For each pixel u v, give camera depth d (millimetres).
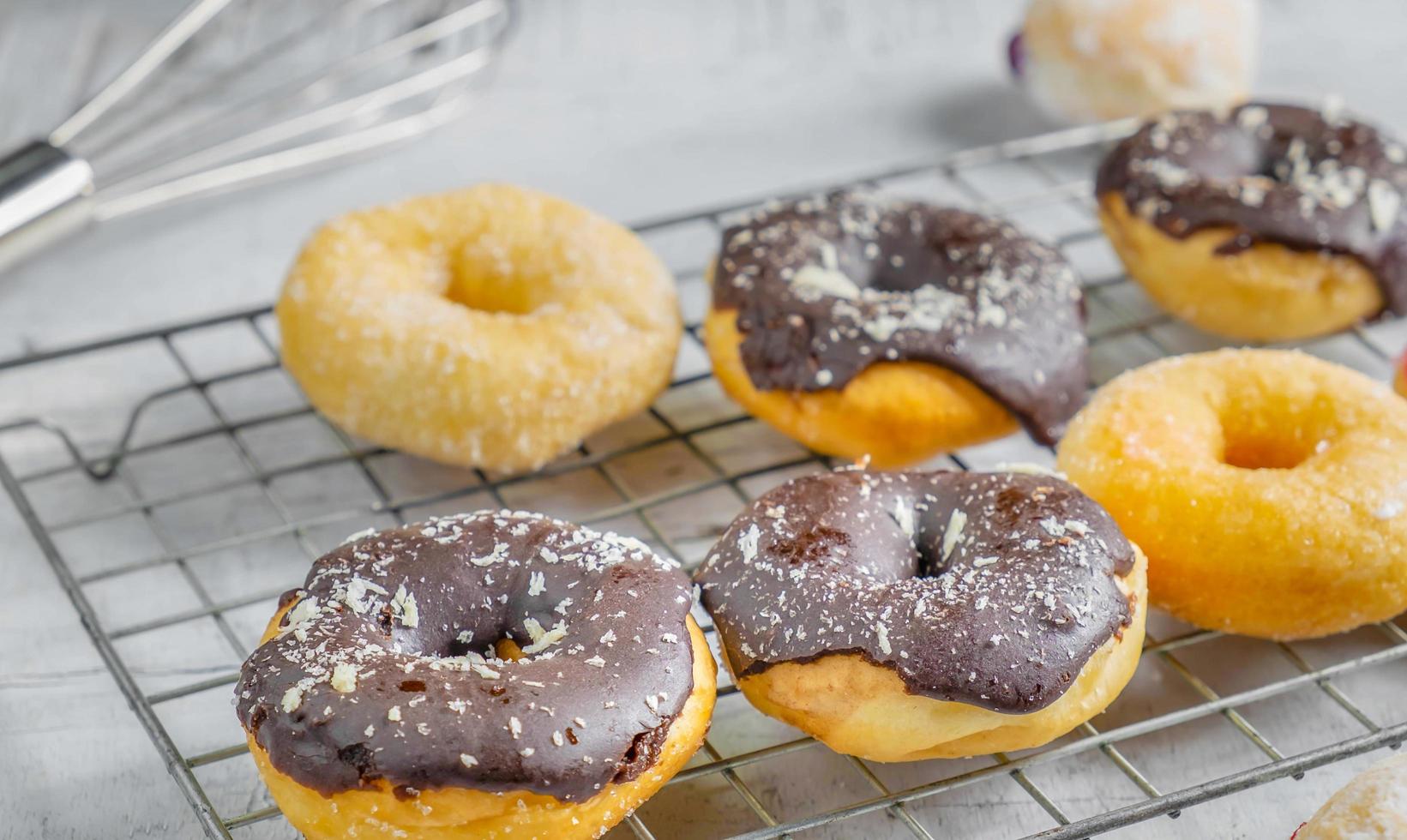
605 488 761
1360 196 782
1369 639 723
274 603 728
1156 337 813
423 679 646
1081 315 768
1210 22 868
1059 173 886
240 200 868
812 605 671
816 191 863
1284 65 944
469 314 754
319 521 733
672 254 846
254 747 650
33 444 770
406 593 675
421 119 897
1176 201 786
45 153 795
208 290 829
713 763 680
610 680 650
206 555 740
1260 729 700
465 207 783
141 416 782
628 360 754
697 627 678
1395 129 901
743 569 682
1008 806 684
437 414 742
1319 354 805
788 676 670
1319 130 815
